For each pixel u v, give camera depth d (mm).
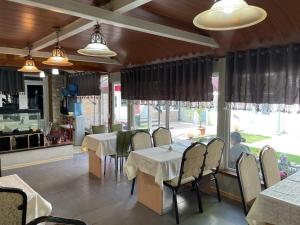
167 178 2898
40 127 5402
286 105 2850
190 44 3611
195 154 2801
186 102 4031
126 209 3096
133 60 4918
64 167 4852
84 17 2240
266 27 2742
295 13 2395
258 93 3090
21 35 3365
